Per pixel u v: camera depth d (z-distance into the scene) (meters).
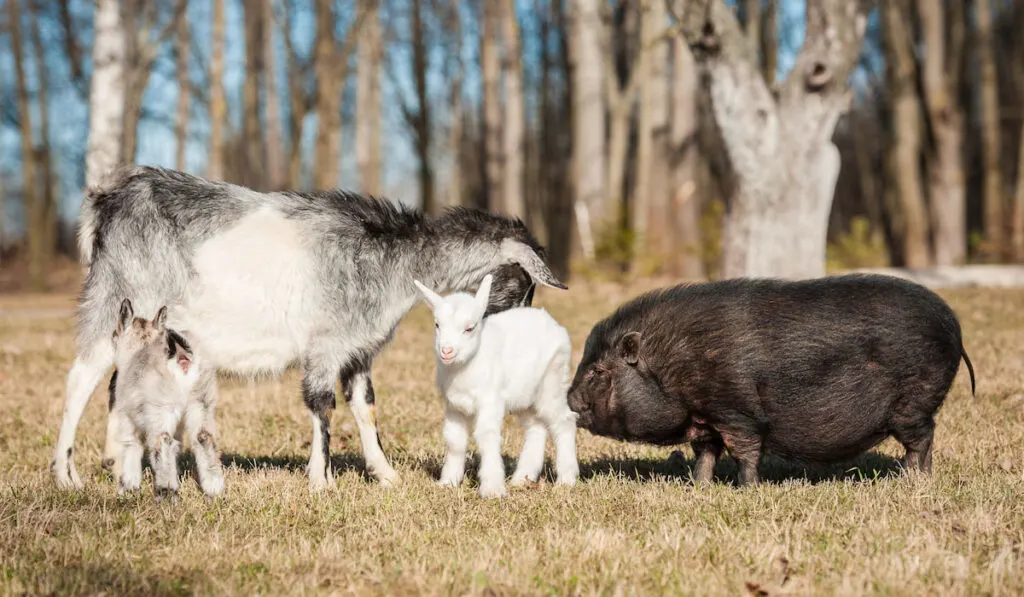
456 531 5.23
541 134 39.28
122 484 6.27
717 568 4.56
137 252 6.63
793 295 6.11
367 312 6.81
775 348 5.99
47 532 5.25
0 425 8.91
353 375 6.95
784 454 6.30
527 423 6.68
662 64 25.75
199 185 6.78
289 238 6.65
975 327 14.15
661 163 25.36
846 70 14.74
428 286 7.04
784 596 4.24
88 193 6.83
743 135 14.95
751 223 15.25
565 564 4.64
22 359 13.23
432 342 14.57
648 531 5.14
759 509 5.56
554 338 6.49
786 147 14.94
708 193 36.91
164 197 6.68
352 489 6.26
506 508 5.69
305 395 6.66
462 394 6.11
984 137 30.03
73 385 6.67
